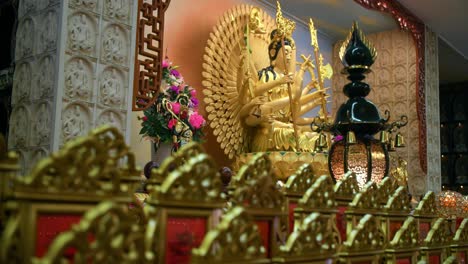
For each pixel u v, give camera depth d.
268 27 6.98
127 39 4.00
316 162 5.55
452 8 8.44
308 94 6.51
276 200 1.65
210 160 1.45
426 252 2.29
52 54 3.59
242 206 1.52
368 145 3.44
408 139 8.76
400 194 2.27
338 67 9.26
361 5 7.58
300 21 8.47
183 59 6.02
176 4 6.05
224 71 6.18
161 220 1.36
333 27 8.84
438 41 9.93
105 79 3.79
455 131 12.26
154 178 1.50
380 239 1.99
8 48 4.22
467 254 2.64
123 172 1.49
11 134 3.77
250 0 7.42
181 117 4.50
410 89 8.80
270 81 6.18
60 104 3.49
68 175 1.25
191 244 1.45
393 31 9.06
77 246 1.04
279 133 6.08
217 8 6.62
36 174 1.20
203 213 1.46
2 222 1.35
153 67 4.30
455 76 12.05
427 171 8.76
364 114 3.49
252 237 1.40
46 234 1.43
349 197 2.24
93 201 1.30
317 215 1.66
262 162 1.68
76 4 3.66
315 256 1.65
